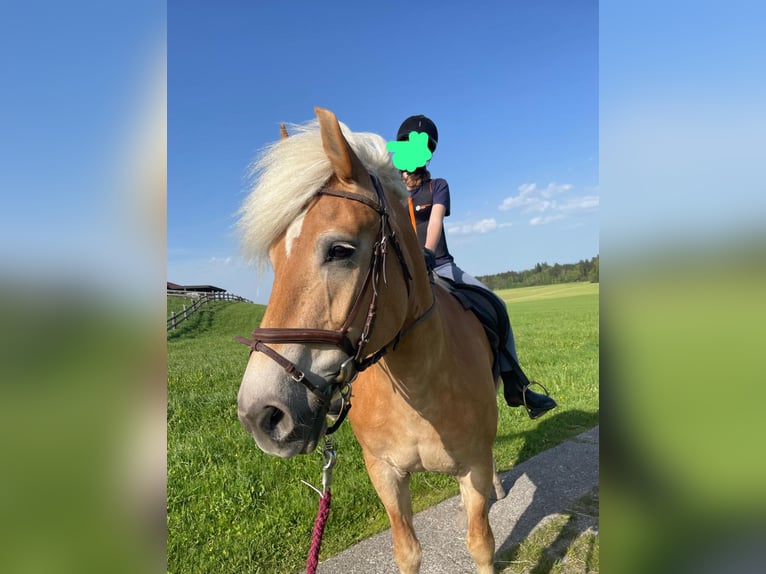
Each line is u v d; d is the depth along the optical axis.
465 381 2.25
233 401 6.85
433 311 2.07
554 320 20.41
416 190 3.14
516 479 4.06
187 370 10.16
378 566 2.91
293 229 1.58
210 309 28.31
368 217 1.63
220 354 13.97
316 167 1.61
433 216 2.94
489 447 2.39
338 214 1.58
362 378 2.27
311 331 1.50
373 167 1.92
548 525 3.30
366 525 3.35
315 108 1.58
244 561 2.96
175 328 22.55
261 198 1.60
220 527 3.28
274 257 1.63
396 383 2.09
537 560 2.95
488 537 2.37
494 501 3.70
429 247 2.82
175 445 4.76
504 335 3.02
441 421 2.18
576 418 5.69
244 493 3.65
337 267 1.55
